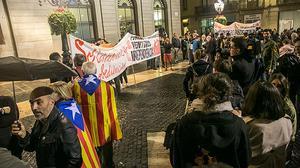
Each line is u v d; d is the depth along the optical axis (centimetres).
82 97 346
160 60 1428
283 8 2711
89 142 272
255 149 210
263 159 209
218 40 1286
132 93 884
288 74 459
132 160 429
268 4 2812
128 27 1994
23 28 1366
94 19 1733
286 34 1388
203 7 3284
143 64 1541
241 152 173
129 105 745
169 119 615
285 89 306
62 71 246
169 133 274
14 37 1341
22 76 230
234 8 3094
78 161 222
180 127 181
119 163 421
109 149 373
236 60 361
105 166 369
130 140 507
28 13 1380
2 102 245
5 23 1307
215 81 176
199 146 171
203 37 1622
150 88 951
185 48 1658
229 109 175
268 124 209
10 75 232
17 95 969
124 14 1953
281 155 213
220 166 171
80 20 1670
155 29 2228
